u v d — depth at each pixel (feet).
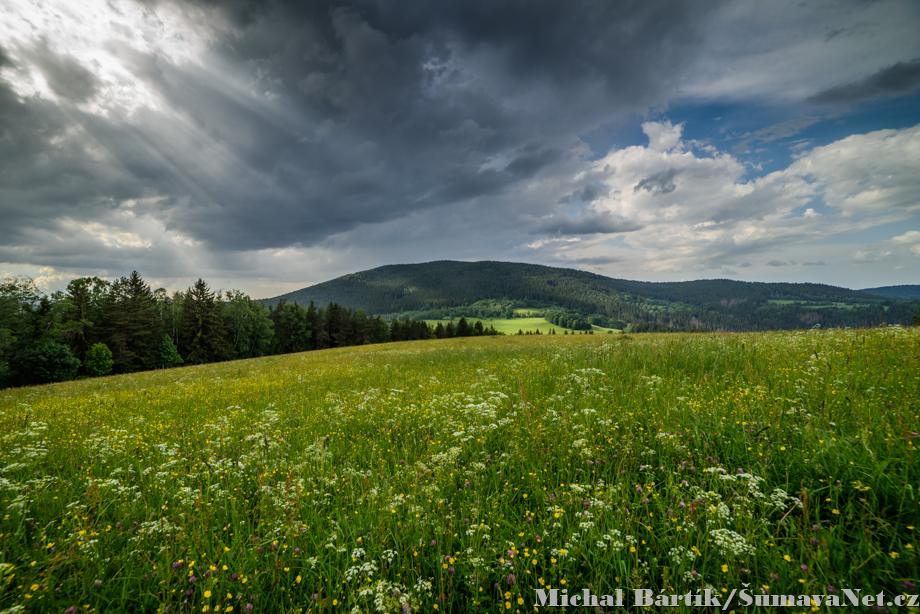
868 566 7.77
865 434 10.91
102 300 174.09
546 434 16.06
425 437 17.61
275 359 118.62
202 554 9.64
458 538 10.09
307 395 35.27
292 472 13.62
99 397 44.62
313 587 8.84
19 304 142.00
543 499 11.43
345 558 9.39
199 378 67.26
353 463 15.67
